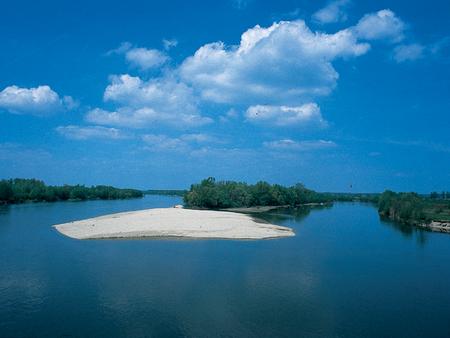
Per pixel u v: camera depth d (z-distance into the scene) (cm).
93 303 3353
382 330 2878
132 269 4488
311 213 14625
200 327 2883
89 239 6588
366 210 17088
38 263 4759
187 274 4288
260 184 19088
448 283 4100
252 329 2861
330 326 2936
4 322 2956
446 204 15400
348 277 4309
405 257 5500
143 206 17162
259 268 4622
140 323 2942
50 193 19425
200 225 8188
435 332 2859
